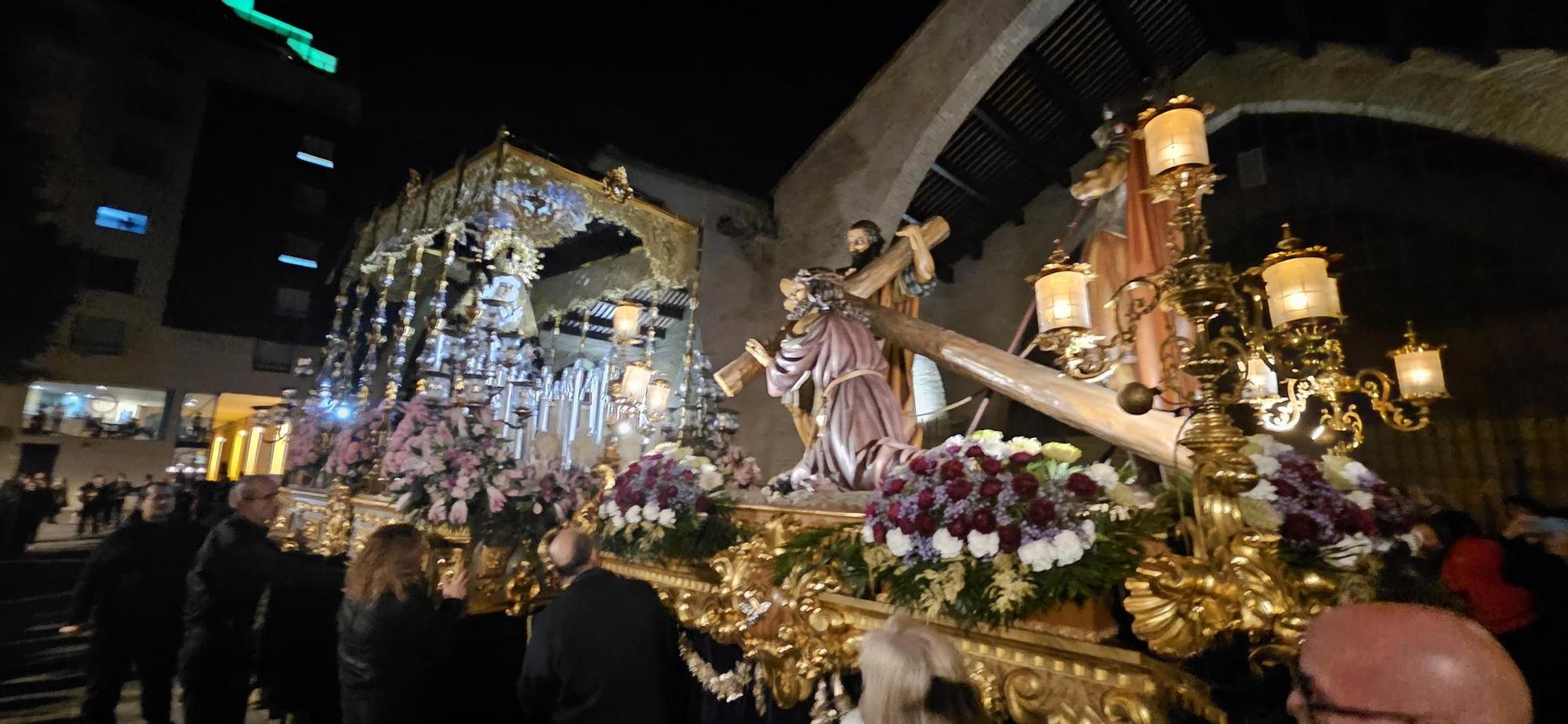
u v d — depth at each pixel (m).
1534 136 5.42
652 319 5.46
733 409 6.89
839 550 2.58
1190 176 2.07
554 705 2.49
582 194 4.69
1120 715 1.84
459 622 3.86
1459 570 2.86
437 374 4.60
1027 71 6.81
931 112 6.41
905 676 1.59
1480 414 5.81
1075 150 7.74
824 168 7.15
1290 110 6.96
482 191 4.43
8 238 9.36
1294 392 2.91
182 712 4.12
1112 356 3.00
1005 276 8.28
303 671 3.98
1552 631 2.65
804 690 2.67
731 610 3.00
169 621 3.85
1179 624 1.81
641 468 3.52
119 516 7.01
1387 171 6.61
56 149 9.88
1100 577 1.91
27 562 5.99
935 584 2.16
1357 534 1.98
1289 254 2.46
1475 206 6.06
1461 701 0.80
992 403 7.62
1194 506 2.02
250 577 3.73
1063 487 2.12
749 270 7.32
